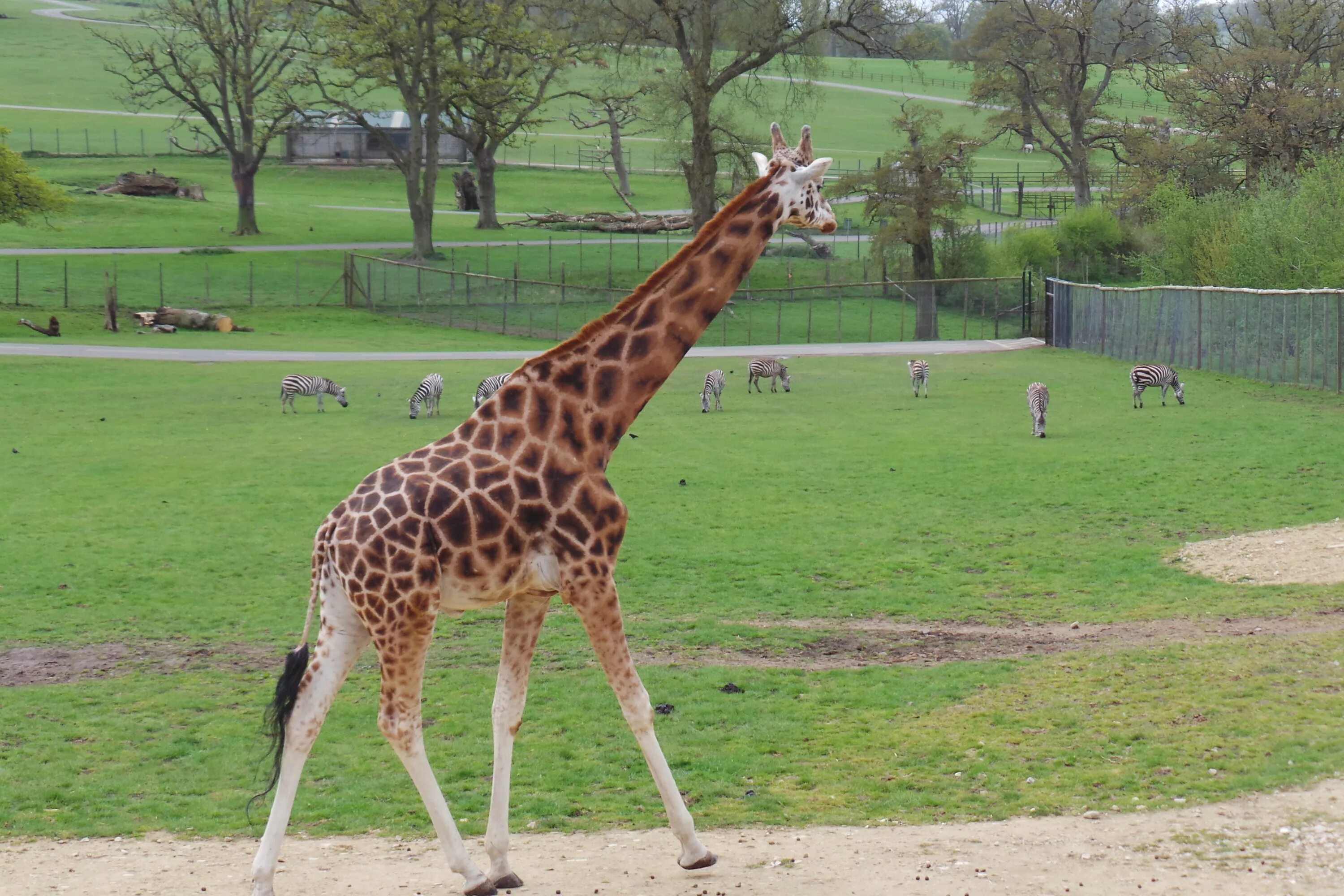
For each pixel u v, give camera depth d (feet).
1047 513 73.36
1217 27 268.82
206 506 77.61
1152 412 110.93
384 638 24.04
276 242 278.05
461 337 205.26
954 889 24.16
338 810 32.27
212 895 25.14
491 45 268.82
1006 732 36.60
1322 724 34.42
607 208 347.56
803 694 42.39
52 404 121.90
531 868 26.94
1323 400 113.39
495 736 25.79
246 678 45.44
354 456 95.50
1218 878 24.26
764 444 100.42
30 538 69.00
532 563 24.95
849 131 433.48
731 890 24.57
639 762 35.86
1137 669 41.83
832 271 264.11
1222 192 194.29
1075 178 287.28
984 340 199.93
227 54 298.15
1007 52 280.92
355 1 251.60
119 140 397.19
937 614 53.62
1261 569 56.85
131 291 224.33
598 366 26.04
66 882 26.20
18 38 527.40
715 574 61.21
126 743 38.22
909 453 94.48
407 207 345.51
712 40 236.43
